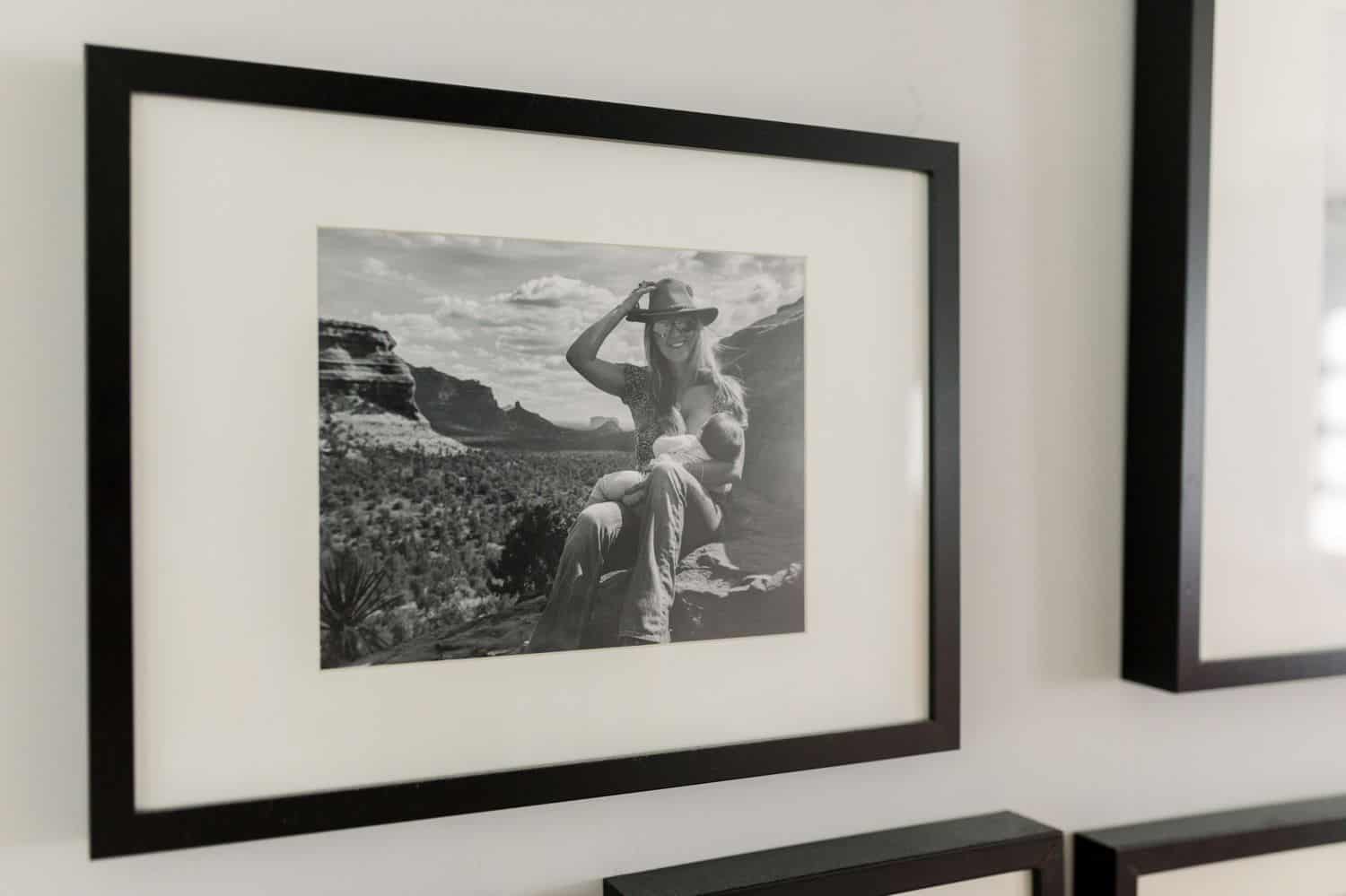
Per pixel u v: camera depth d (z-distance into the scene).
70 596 0.52
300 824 0.54
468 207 0.57
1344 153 0.77
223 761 0.53
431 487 0.57
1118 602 0.77
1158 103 0.74
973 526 0.72
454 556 0.57
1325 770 0.83
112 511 0.51
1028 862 0.69
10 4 0.51
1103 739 0.77
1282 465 0.76
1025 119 0.73
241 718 0.54
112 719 0.51
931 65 0.70
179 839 0.52
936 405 0.68
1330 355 0.77
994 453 0.73
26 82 0.51
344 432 0.55
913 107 0.70
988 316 0.72
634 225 0.61
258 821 0.53
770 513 0.64
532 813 0.61
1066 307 0.75
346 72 0.57
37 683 0.52
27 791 0.52
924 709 0.69
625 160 0.60
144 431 0.52
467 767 0.58
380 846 0.58
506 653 0.58
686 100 0.64
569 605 0.60
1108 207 0.76
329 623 0.55
